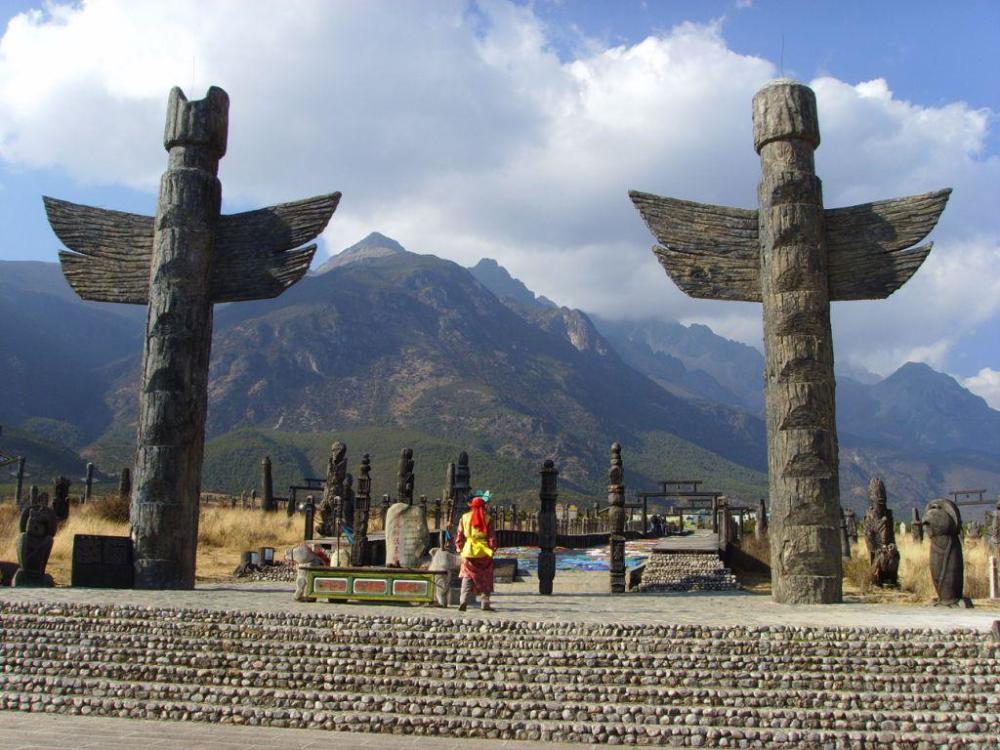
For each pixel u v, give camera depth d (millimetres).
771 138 17344
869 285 17125
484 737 9094
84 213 18469
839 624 11008
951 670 9898
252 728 9383
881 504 21172
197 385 17375
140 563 16406
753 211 17781
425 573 13336
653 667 10055
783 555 16062
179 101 18031
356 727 9320
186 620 11531
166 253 17516
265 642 10898
